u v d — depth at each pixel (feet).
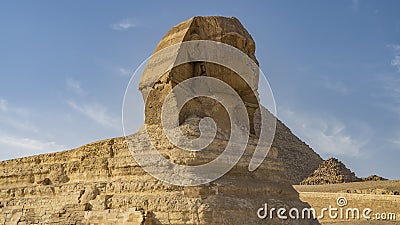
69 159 78.89
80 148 77.61
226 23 77.82
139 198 66.69
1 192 81.56
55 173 78.54
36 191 78.33
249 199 67.26
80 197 72.54
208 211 62.08
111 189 70.28
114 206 68.49
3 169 84.79
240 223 63.98
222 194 65.16
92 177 74.38
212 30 77.05
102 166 73.51
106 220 67.82
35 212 76.07
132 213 65.62
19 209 77.71
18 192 80.02
